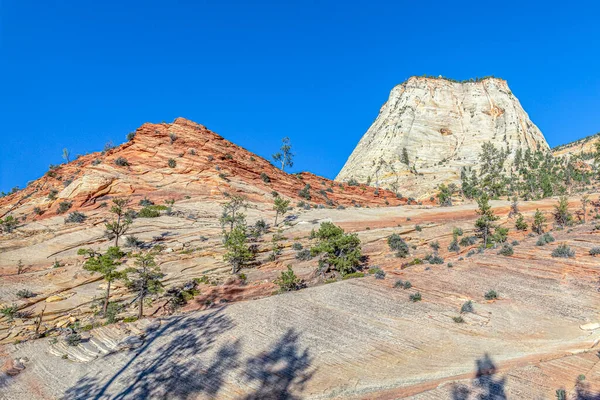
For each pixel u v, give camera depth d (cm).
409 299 2647
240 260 4216
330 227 4494
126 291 3809
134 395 1797
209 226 5803
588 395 1352
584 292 2425
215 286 3844
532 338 1992
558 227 5859
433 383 1630
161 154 8362
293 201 8231
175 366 2002
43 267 4347
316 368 1884
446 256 4506
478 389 1499
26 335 3092
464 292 2677
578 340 1898
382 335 2169
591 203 7338
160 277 3756
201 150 8888
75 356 2223
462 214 7238
